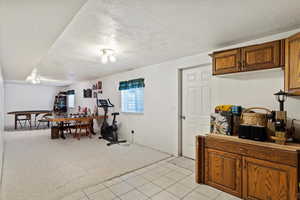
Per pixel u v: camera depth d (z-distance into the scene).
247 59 2.16
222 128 2.33
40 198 1.97
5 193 2.07
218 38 2.36
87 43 2.54
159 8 1.60
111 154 3.58
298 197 1.57
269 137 1.94
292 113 2.06
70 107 8.63
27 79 6.25
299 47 1.71
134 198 2.00
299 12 1.67
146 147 4.11
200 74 3.15
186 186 2.28
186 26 1.99
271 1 1.48
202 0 1.47
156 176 2.57
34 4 1.29
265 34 2.22
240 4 1.53
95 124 6.47
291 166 1.61
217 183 2.20
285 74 1.85
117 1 1.47
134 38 2.35
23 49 2.43
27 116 7.17
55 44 2.60
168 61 3.61
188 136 3.36
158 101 3.85
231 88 2.64
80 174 2.62
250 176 1.90
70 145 4.30
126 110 4.95
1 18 1.52
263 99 2.30
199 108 3.16
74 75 5.63
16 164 3.01
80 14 1.70
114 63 3.87
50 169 2.79
